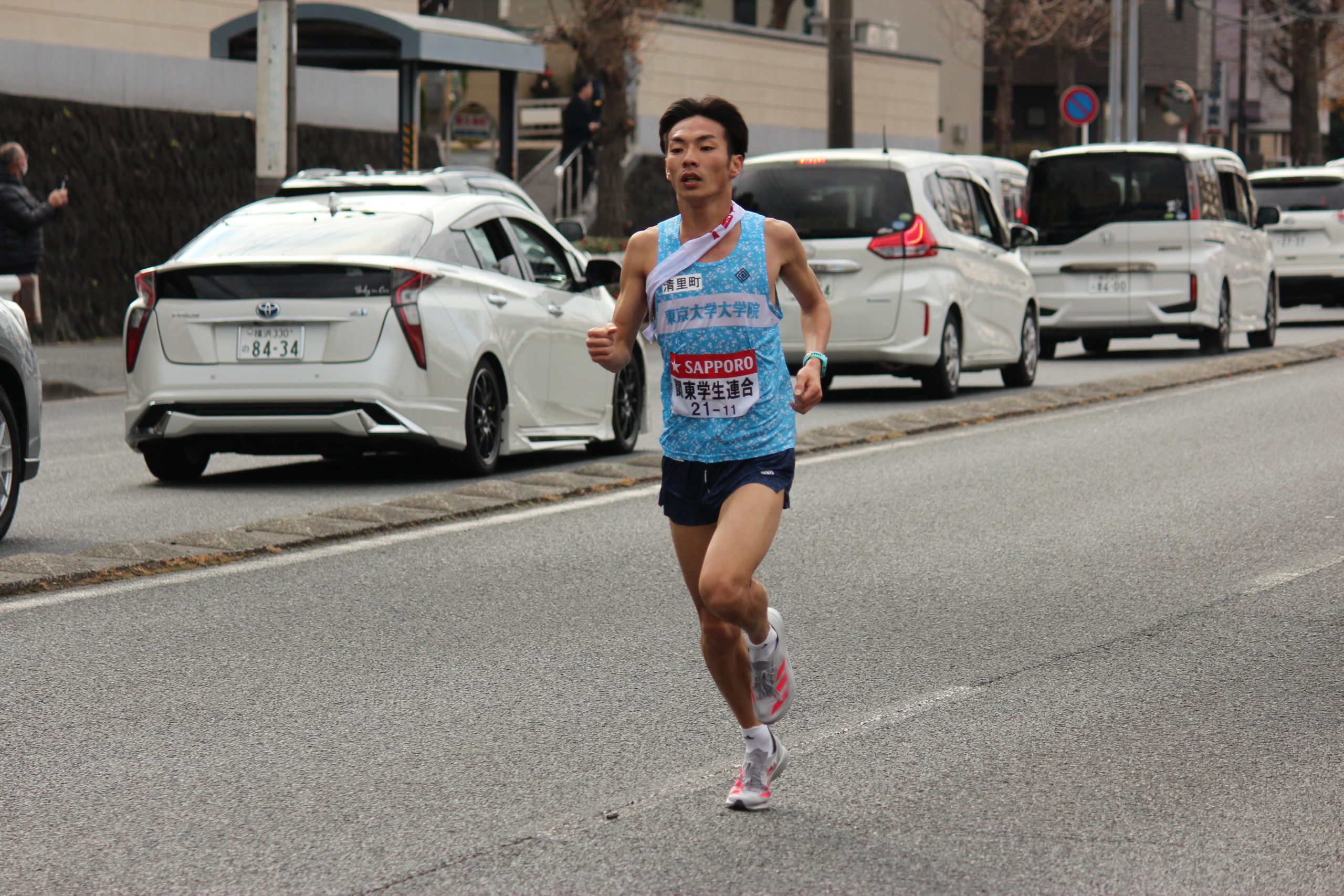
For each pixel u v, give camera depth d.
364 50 58.09
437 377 25.31
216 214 57.47
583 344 28.83
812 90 87.00
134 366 25.72
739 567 11.23
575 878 10.41
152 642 16.30
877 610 17.70
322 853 10.86
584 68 68.94
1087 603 18.00
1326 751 12.91
